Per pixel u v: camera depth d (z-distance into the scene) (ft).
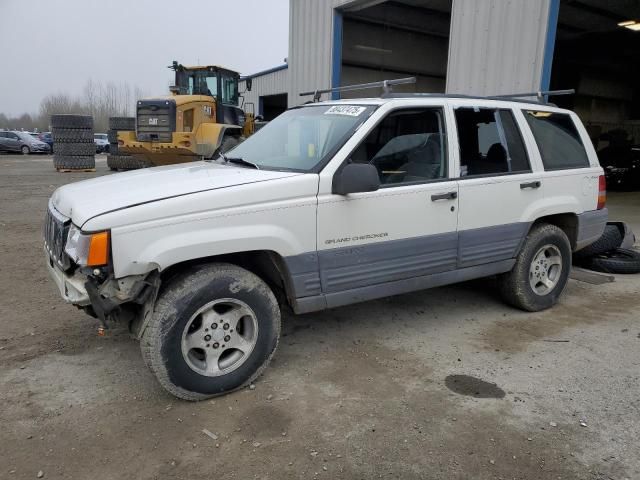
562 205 15.51
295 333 14.11
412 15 48.83
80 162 65.00
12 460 8.66
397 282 12.71
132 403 10.48
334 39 38.37
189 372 10.19
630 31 55.16
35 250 22.71
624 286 18.83
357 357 12.69
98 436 9.36
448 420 9.96
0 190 44.16
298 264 11.13
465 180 13.39
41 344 13.12
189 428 9.65
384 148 12.27
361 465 8.66
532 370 12.05
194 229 9.87
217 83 49.67
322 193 11.21
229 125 48.42
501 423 9.87
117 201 9.75
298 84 43.34
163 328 9.80
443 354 12.89
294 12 42.65
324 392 11.00
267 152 13.19
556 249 15.81
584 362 12.48
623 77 77.46
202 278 10.12
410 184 12.52
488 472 8.51
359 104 12.94
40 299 16.35
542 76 25.38
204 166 13.10
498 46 27.43
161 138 46.29
